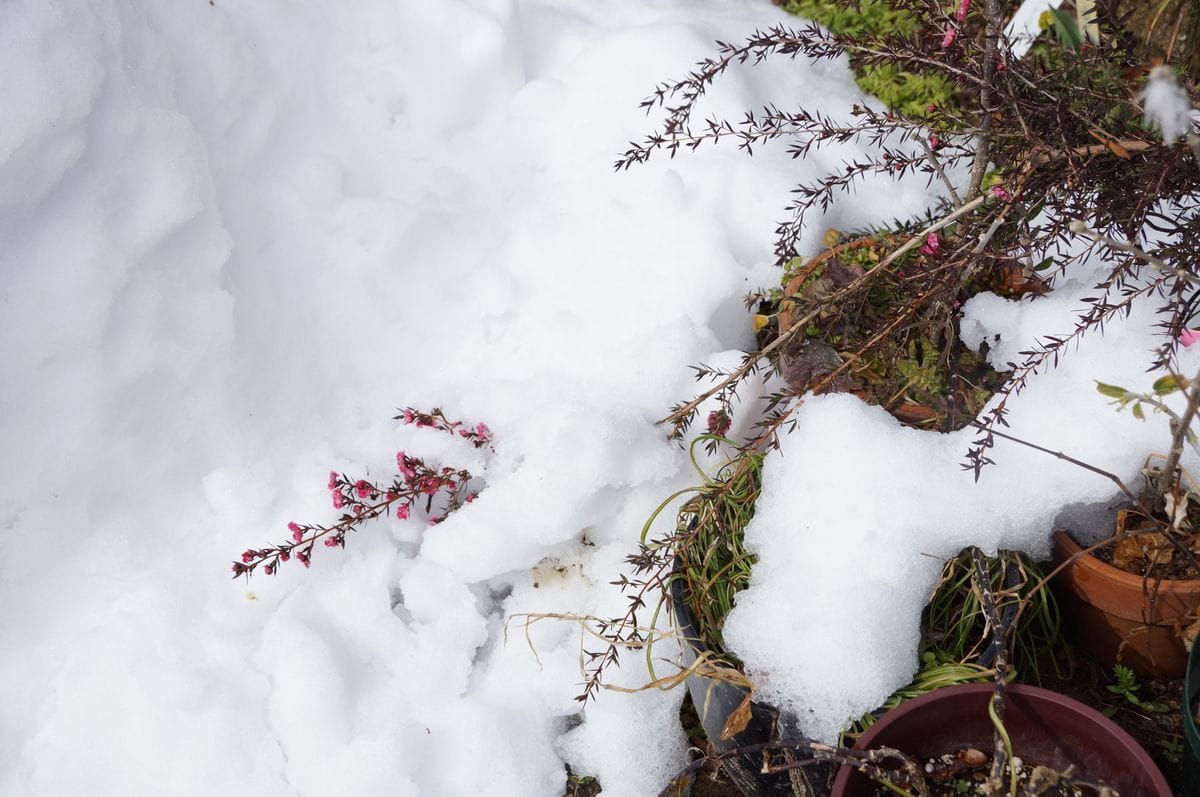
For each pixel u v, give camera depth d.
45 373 2.25
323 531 2.26
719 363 2.33
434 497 2.36
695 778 2.22
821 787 2.07
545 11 2.67
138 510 2.29
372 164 2.51
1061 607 2.21
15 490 2.23
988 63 2.15
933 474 2.14
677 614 2.13
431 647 2.26
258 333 2.38
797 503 2.15
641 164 2.46
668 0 2.73
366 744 2.18
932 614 2.13
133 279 2.30
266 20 2.48
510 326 2.44
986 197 2.18
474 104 2.55
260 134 2.45
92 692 2.19
